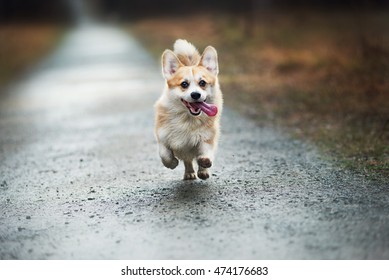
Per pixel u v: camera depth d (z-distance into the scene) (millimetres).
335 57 21375
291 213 6910
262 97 17016
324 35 32906
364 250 5723
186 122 8156
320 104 14945
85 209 7699
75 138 13516
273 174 8875
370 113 13352
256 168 9336
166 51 8367
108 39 60938
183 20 71188
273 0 63219
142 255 5961
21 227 7129
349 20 42750
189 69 8180
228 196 7785
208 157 7988
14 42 56781
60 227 7020
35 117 17531
